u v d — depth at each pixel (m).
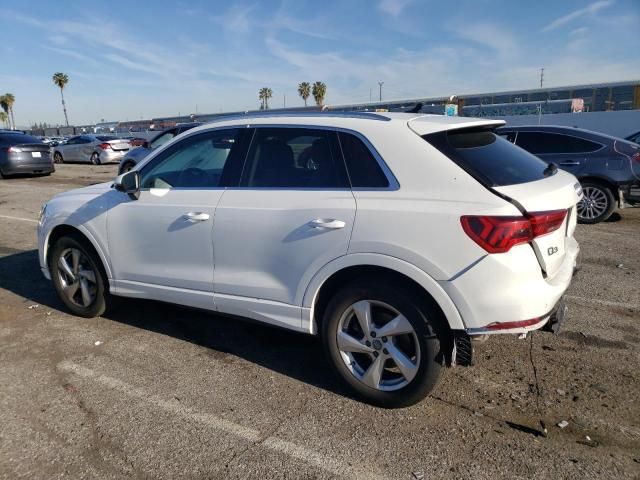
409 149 3.10
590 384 3.54
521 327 2.83
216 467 2.75
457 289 2.85
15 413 3.25
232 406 3.32
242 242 3.57
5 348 4.17
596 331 4.40
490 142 3.42
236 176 3.71
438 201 2.93
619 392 3.44
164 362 3.93
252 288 3.57
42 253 4.84
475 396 3.40
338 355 3.34
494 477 2.66
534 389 3.48
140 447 2.91
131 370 3.80
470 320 2.86
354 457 2.82
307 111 3.73
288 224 3.36
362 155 3.23
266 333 4.47
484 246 2.78
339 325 3.30
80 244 4.55
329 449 2.89
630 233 8.18
